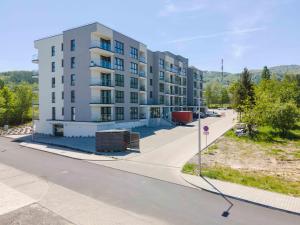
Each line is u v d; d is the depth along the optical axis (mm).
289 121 33594
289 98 50719
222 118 65000
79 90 36156
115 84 38938
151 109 49812
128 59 42219
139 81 45969
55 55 39531
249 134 34219
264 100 35375
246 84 53531
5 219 9422
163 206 10742
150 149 24609
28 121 56531
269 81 59312
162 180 14602
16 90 58656
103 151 23453
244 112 37719
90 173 16016
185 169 16938
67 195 11977
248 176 15445
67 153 22781
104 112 37156
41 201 11211
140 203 11062
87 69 35312
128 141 24469
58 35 39000
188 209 10445
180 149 24672
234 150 24547
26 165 18172
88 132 33938
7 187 13109
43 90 40969
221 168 17484
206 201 11359
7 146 27453
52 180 14406
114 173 16078
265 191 12516
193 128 43344
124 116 40938
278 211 10352
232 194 12062
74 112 36812
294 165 18844
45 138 33750
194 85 77750
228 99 116188
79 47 36188
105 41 38031
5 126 44000
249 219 9555
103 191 12586
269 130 38438
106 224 9055
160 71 55219
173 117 51375
